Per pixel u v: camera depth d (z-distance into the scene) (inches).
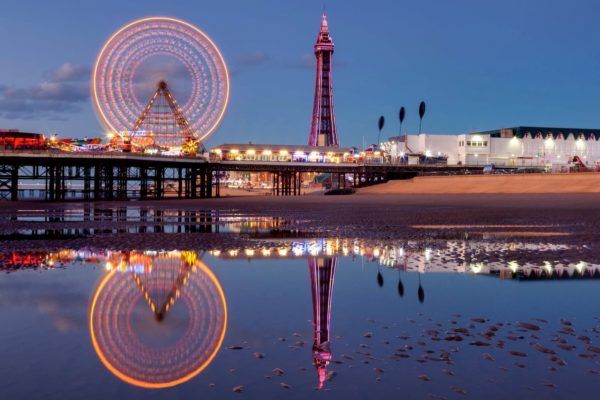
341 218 1352.1
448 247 708.0
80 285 434.9
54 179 3329.2
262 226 1098.7
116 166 3454.7
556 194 2709.2
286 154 4827.8
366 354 260.8
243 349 267.1
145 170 3730.3
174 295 398.9
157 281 456.8
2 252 651.5
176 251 666.2
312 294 404.8
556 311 350.9
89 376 227.3
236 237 856.9
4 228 1042.7
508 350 268.8
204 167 4015.8
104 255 627.2
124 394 207.9
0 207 2095.2
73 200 3223.4
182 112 3484.3
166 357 252.5
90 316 331.9
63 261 575.5
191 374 230.1
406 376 231.0
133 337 285.9
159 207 2137.1
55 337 283.7
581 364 247.8
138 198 3686.0
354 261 577.3
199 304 368.8
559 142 5880.9
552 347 273.4
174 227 1074.7
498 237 845.2
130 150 3540.8
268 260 587.8
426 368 241.3
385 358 254.8
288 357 254.8
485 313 345.7
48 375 227.9
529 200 2330.2
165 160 3550.7
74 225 1129.4
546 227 1037.2
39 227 1070.4
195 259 594.9
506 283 447.2
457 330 305.4
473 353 263.4
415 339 286.8
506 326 314.7
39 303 366.9
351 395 209.8
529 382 224.8
